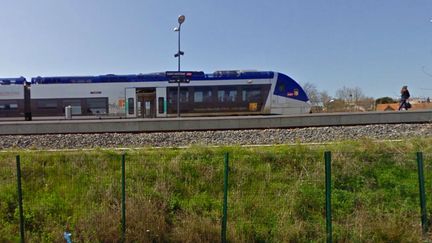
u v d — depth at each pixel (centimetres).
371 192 759
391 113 1628
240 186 805
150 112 2648
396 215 662
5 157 966
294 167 868
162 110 2631
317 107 4375
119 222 643
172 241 625
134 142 1530
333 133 1541
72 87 2647
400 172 828
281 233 627
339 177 805
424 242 598
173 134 1602
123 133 1656
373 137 1464
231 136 1561
